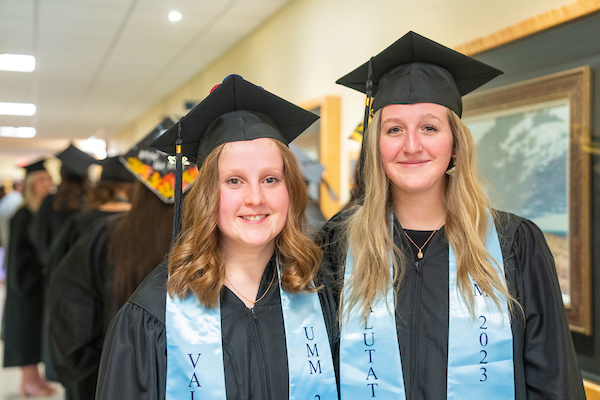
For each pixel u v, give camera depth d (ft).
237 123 4.48
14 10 13.85
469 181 4.85
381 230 4.97
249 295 4.73
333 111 11.53
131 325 4.35
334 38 11.85
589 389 5.63
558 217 6.07
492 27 7.26
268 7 14.28
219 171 4.37
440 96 4.70
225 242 4.69
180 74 22.21
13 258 12.99
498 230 4.91
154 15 14.52
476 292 4.66
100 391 4.22
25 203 13.48
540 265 4.69
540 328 4.58
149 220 6.84
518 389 4.59
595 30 5.55
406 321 4.79
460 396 4.54
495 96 7.00
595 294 5.66
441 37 8.45
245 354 4.44
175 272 4.46
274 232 4.44
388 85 4.90
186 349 4.31
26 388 13.30
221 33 16.52
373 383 4.74
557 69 6.03
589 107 5.64
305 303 4.83
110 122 37.42
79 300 7.39
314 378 4.59
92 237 7.47
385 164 4.79
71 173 12.51
